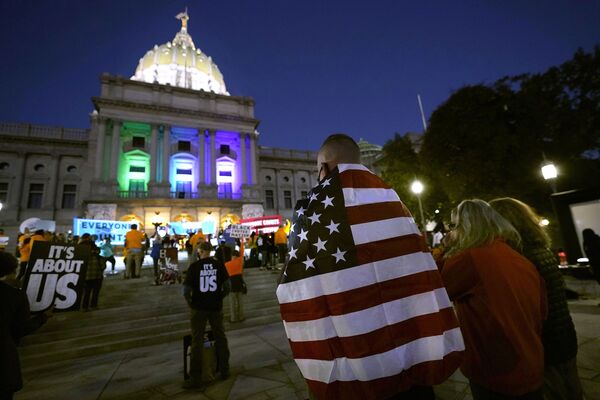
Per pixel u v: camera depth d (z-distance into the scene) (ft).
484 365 5.44
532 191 51.62
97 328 25.25
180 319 28.14
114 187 106.93
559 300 6.79
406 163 80.12
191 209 110.01
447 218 70.33
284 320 4.50
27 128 117.91
